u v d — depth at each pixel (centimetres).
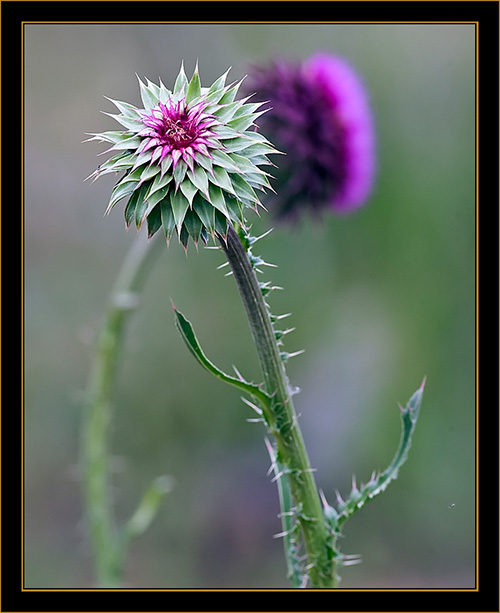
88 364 687
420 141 722
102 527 417
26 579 605
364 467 662
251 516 643
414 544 634
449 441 665
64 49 741
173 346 688
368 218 711
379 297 712
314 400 687
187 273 704
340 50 728
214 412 678
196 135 222
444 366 688
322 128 428
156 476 658
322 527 263
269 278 703
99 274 718
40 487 649
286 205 433
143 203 224
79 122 741
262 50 732
